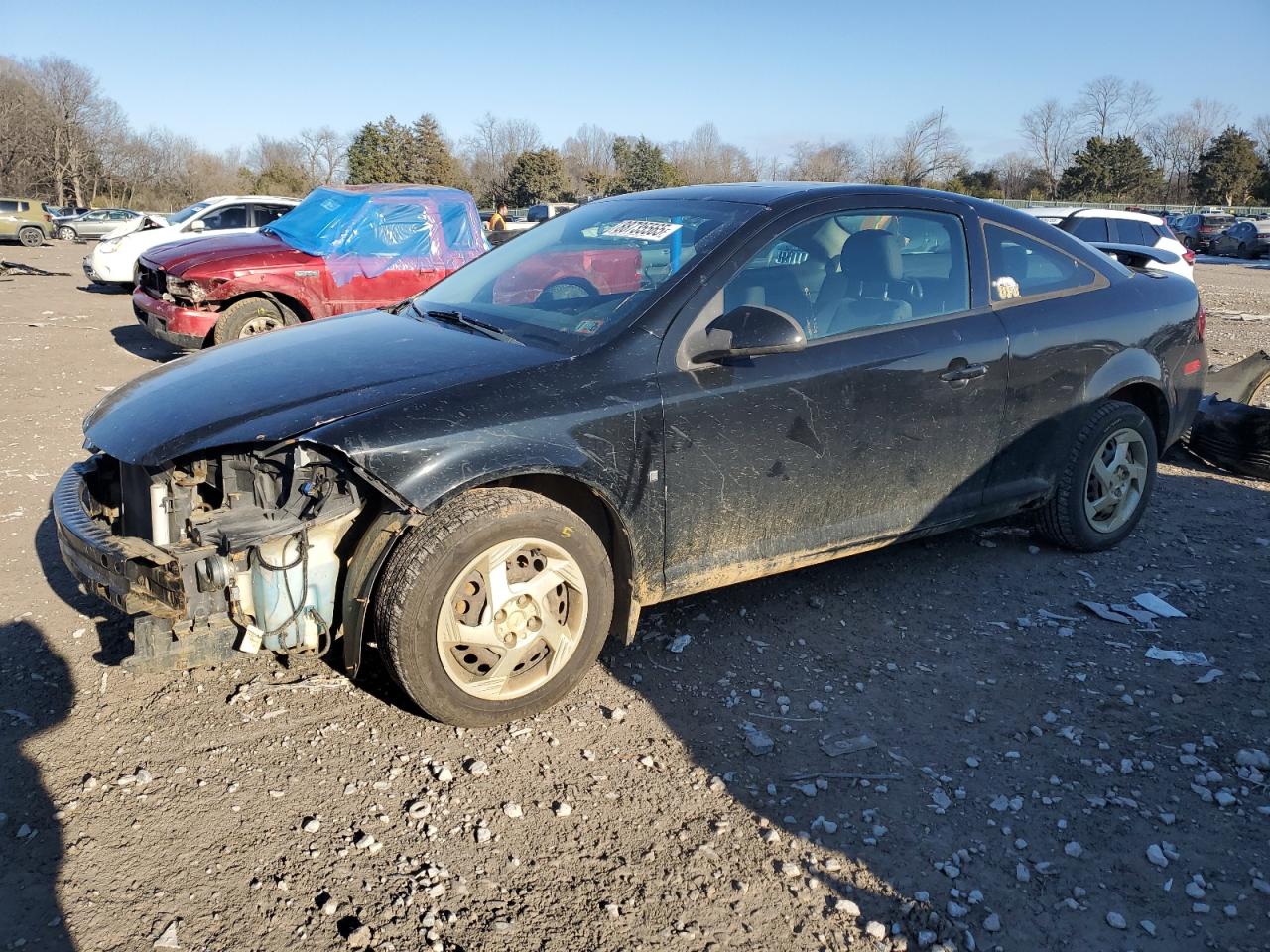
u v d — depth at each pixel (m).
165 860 2.50
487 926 2.32
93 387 8.27
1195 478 6.11
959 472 4.06
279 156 87.69
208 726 3.10
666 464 3.26
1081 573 4.52
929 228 4.05
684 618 3.97
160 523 2.92
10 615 3.81
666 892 2.46
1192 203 70.88
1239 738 3.19
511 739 3.09
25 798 2.73
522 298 3.77
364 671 3.44
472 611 2.99
